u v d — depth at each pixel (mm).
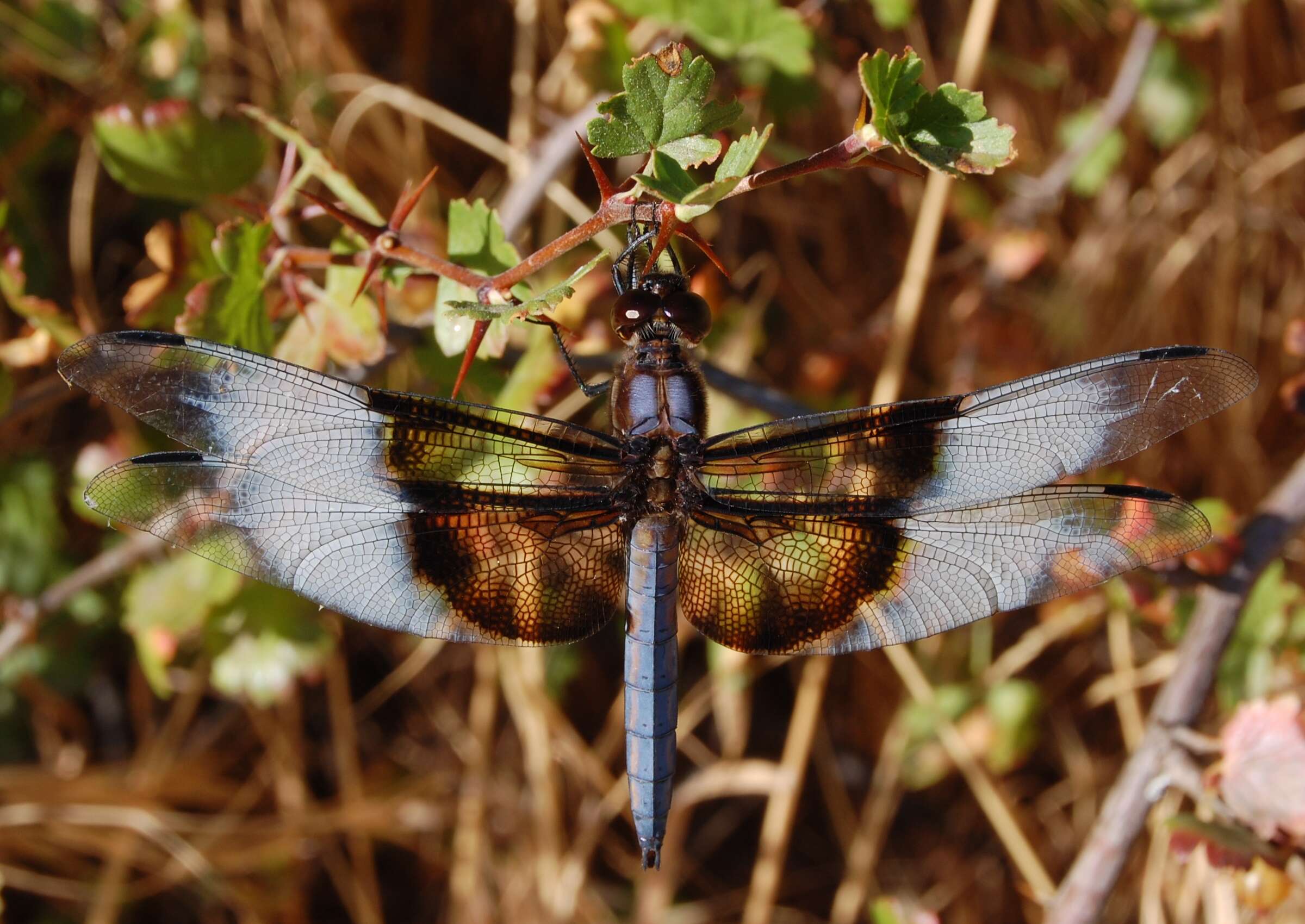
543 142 507
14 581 513
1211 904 497
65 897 515
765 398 482
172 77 512
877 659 529
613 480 459
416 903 527
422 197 518
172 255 461
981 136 435
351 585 455
